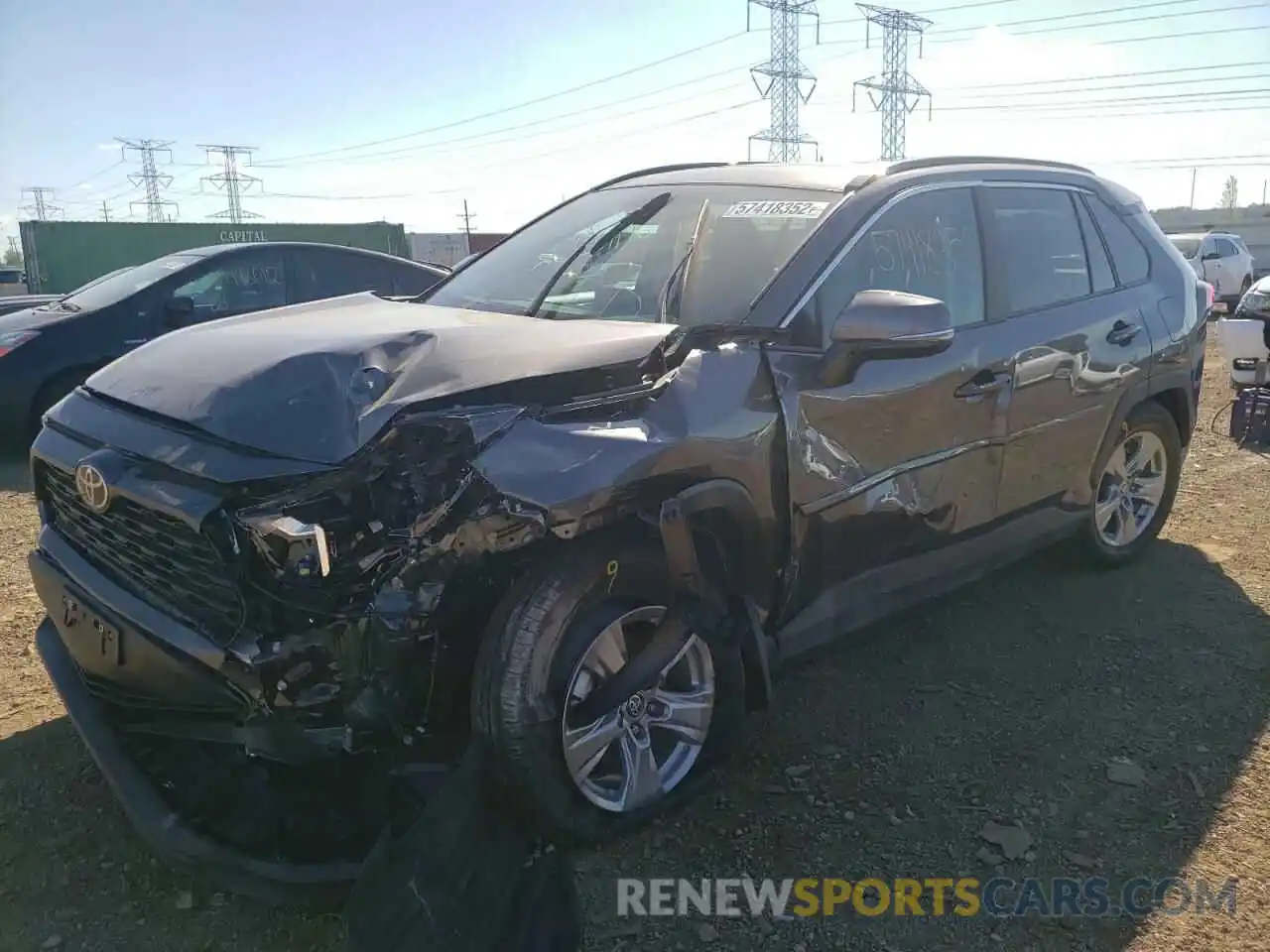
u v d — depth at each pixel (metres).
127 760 2.69
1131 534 4.89
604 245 3.67
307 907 2.55
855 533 3.22
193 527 2.30
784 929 2.51
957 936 2.50
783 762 3.24
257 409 2.47
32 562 3.04
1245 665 3.90
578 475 2.43
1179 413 4.92
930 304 2.88
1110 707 3.59
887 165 3.64
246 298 8.00
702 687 2.91
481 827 2.48
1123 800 3.04
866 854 2.80
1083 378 4.10
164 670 2.46
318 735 2.31
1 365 7.11
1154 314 4.56
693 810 2.98
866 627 3.40
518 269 3.85
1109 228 4.52
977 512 3.73
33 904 2.57
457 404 2.47
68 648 2.86
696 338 2.89
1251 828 2.90
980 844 2.84
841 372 3.06
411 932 2.23
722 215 3.50
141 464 2.52
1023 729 3.44
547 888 2.51
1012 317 3.82
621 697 2.61
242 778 2.66
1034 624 4.28
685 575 2.63
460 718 2.53
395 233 23.84
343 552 2.32
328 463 2.33
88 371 7.33
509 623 2.44
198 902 2.59
